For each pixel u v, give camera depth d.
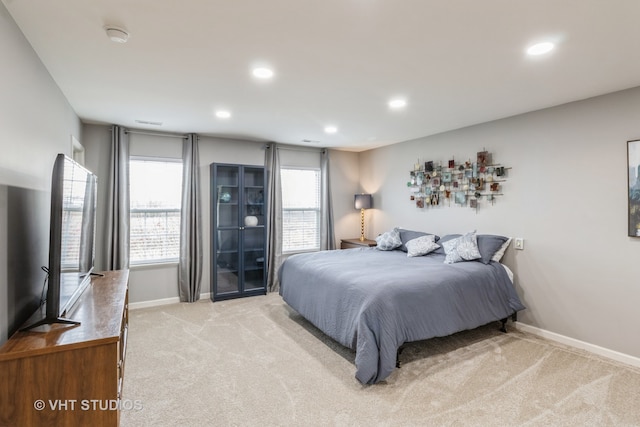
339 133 4.57
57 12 1.69
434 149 4.64
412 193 5.02
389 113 3.58
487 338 3.38
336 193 5.93
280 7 1.64
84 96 3.00
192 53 2.16
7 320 1.66
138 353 3.00
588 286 3.08
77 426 1.45
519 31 1.88
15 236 1.77
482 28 1.84
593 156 3.04
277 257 5.21
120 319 1.72
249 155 5.09
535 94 2.96
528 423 2.07
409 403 2.28
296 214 5.63
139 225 4.42
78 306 1.93
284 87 2.79
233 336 3.40
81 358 1.45
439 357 2.96
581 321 3.13
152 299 4.45
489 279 3.31
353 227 6.12
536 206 3.46
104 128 4.12
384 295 2.66
